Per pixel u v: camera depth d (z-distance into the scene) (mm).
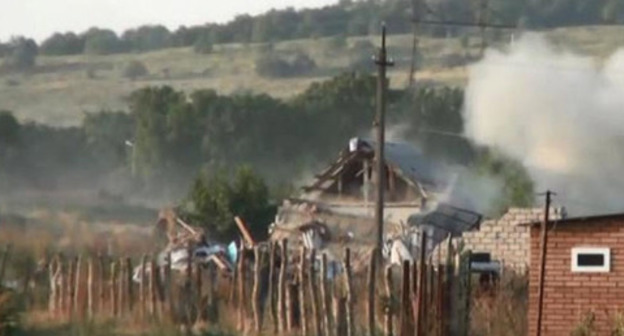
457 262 78188
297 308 82000
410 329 75500
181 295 83188
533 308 79812
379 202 111625
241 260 83750
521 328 81000
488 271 106812
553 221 79688
